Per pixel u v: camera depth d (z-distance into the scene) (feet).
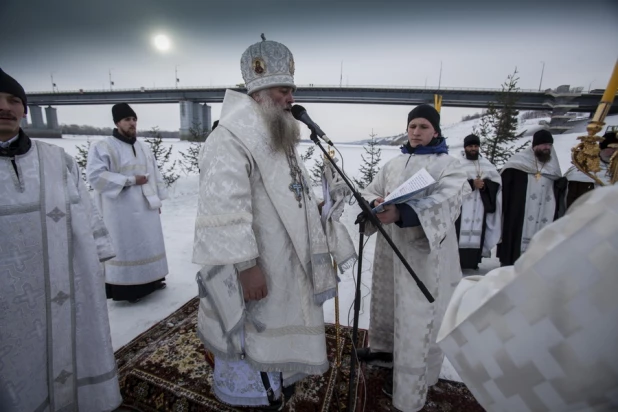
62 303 4.96
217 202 4.29
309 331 5.07
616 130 9.20
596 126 3.56
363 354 7.16
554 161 12.55
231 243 4.20
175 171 38.09
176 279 11.94
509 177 12.75
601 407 1.49
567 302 1.47
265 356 4.88
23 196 4.56
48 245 4.77
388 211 4.89
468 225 13.00
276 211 4.72
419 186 4.77
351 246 5.57
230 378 5.26
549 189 12.37
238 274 4.64
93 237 5.45
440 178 5.55
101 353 5.36
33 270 4.63
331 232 5.45
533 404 1.65
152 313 9.45
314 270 4.91
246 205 4.42
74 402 5.20
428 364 6.13
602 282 1.39
